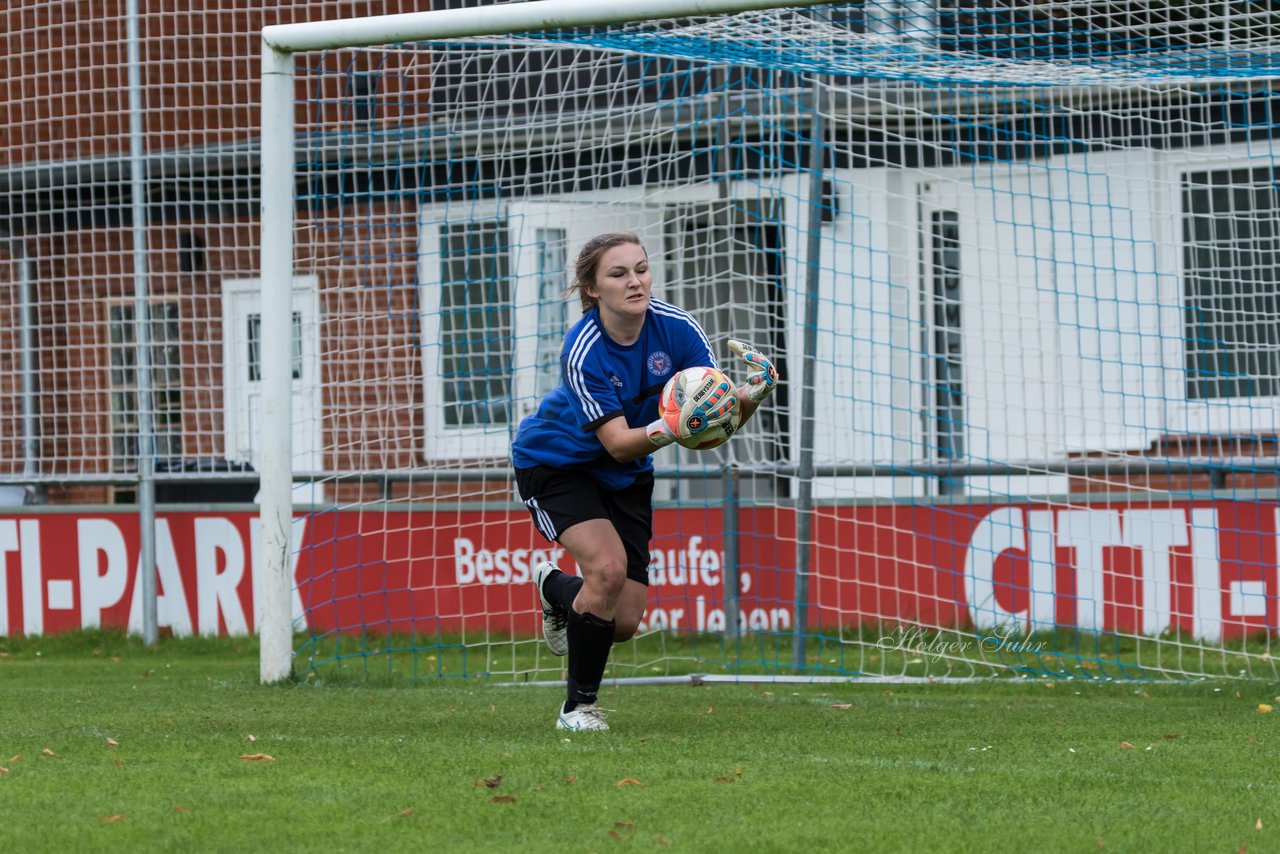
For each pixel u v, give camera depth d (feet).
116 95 134.51
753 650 109.19
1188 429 110.01
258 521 116.88
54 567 120.67
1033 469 109.09
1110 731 64.59
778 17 92.63
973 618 108.17
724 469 111.55
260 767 52.24
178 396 134.21
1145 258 120.37
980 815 42.98
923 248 125.29
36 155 127.03
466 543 114.52
